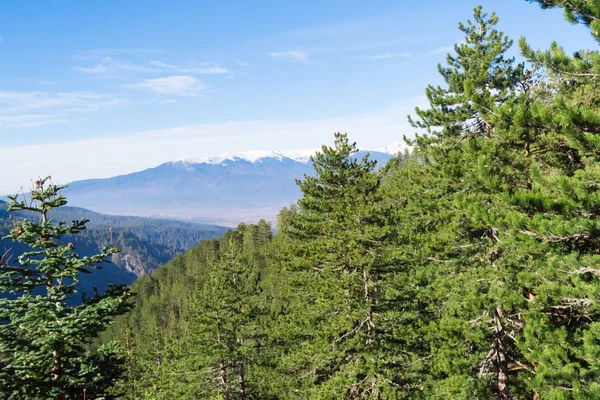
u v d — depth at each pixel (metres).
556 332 9.40
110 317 9.61
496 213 9.36
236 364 24.89
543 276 10.20
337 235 17.55
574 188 7.45
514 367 15.54
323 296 16.92
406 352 16.67
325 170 21.64
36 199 9.29
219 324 24.31
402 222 19.83
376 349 16.14
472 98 9.31
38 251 9.14
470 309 13.07
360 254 16.61
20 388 8.61
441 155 16.14
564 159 12.65
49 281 9.36
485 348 14.98
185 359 27.27
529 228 8.08
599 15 7.07
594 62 7.38
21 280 9.20
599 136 7.09
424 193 18.38
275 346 24.48
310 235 23.03
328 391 15.89
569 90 13.24
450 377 13.59
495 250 13.66
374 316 17.45
